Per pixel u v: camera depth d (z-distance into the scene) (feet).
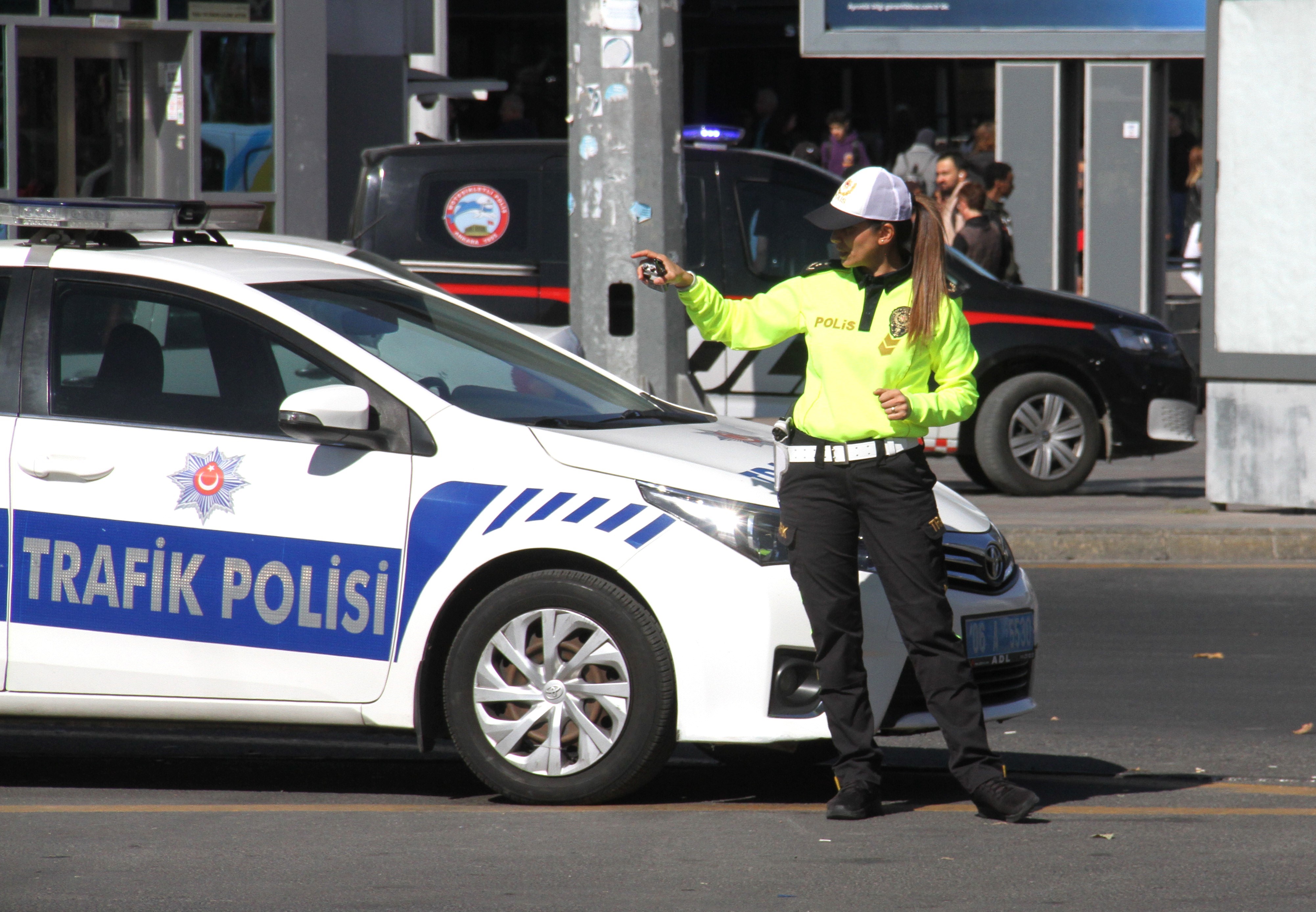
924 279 69.00
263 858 67.41
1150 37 218.18
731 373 156.46
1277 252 141.59
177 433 75.31
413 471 73.77
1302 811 75.10
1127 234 225.56
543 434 74.23
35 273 78.18
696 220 154.81
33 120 208.23
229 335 76.48
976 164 232.12
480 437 73.92
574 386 83.61
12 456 75.72
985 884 64.03
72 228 79.66
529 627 73.31
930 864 66.59
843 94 341.21
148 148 215.92
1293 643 109.91
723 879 64.49
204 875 65.16
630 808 75.10
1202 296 146.61
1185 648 108.58
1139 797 77.92
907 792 79.46
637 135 133.08
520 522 72.43
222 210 88.22
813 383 70.23
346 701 73.92
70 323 77.41
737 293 154.51
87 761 86.02
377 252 157.69
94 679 75.05
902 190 69.77
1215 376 145.28
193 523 74.43
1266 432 143.95
